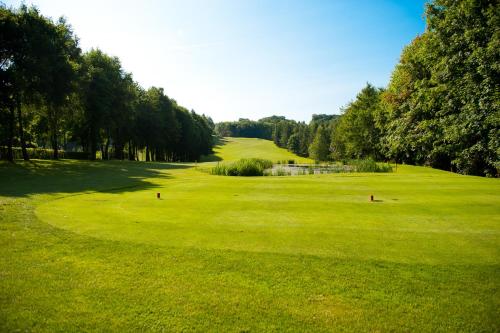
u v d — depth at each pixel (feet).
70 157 170.71
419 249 25.68
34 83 104.63
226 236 28.89
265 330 15.44
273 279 20.49
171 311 16.90
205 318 16.34
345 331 15.40
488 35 91.86
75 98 132.87
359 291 19.06
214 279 20.45
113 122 163.73
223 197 51.13
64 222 33.01
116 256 24.00
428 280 20.38
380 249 25.66
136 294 18.56
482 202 44.83
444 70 103.35
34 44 102.78
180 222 33.88
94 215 36.76
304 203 45.27
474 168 114.42
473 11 95.09
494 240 27.89
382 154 207.51
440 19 108.37
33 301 17.76
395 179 75.10
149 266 22.27
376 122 181.88
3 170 93.09
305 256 24.13
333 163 259.19
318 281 20.26
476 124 94.43
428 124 115.34
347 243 27.12
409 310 17.12
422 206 42.42
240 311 16.96
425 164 151.23
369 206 42.78
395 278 20.65
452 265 22.54
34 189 58.44
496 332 15.31
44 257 23.75
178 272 21.39
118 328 15.48
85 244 26.40
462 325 15.85
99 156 245.24
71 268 21.93
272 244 26.76
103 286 19.44
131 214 37.70
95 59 161.89
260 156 377.30
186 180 81.41
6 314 16.55
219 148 465.47
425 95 114.42
